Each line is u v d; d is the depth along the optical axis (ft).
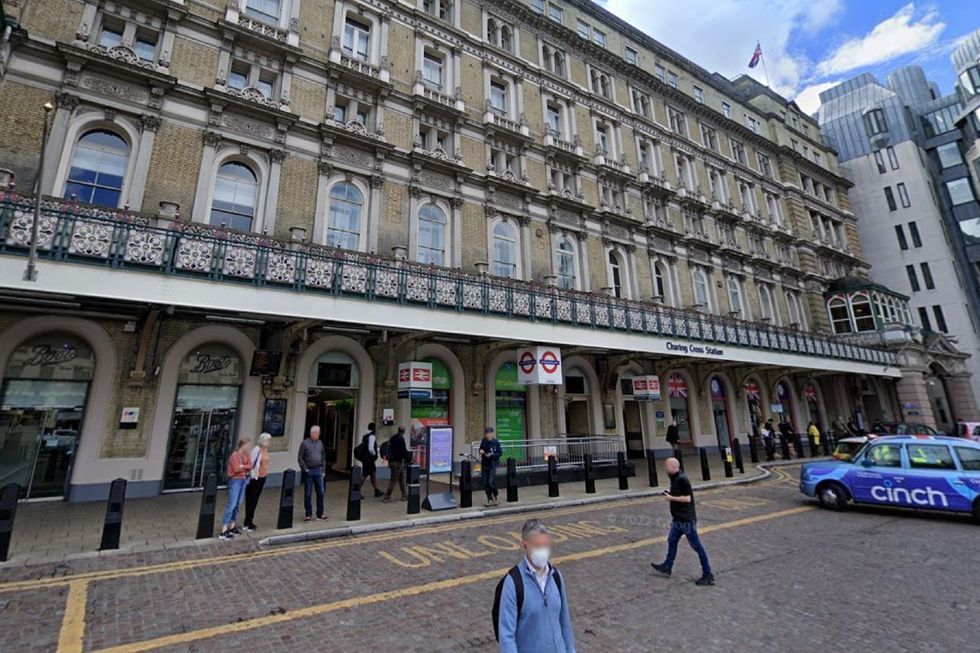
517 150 66.13
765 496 42.16
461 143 60.54
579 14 83.56
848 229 126.41
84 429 35.42
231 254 33.32
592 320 53.26
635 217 77.51
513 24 71.92
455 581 20.51
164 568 21.62
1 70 35.37
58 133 37.29
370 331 45.73
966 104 139.64
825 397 101.14
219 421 41.06
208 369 41.16
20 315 34.73
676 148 89.51
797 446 73.10
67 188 37.40
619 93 84.38
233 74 47.57
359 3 56.08
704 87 103.40
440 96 59.72
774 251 102.58
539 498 39.47
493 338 48.60
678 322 62.03
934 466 33.04
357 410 47.09
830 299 107.45
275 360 42.24
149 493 36.73
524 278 61.87
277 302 34.50
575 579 20.94
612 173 74.64
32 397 34.99
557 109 74.38
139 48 43.47
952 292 125.90
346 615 17.06
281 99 48.14
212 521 26.32
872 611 17.51
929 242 131.54
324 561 23.20
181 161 42.04
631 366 69.97
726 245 91.97
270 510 33.63
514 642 8.82
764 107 121.29
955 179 139.64
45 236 27.58
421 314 41.19
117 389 36.99
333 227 49.14
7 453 33.88
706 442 75.61
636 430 71.15
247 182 45.75
